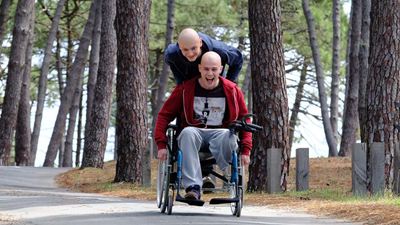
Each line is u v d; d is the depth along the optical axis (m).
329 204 20.67
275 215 18.19
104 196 27.12
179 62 16.61
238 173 16.42
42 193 27.25
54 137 60.97
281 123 28.03
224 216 17.02
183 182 16.03
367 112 24.70
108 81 44.84
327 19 66.00
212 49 16.78
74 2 71.44
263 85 28.05
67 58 75.88
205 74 16.12
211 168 16.69
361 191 22.78
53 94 86.31
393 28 24.42
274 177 26.64
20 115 63.03
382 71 24.45
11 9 68.38
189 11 64.06
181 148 16.05
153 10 63.88
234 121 16.11
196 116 16.31
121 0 34.06
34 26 67.88
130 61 33.94
